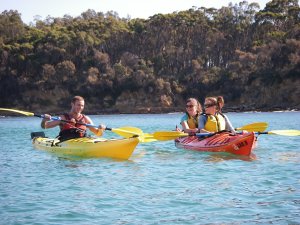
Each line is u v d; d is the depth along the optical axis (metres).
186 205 6.71
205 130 12.12
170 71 83.62
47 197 7.25
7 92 80.88
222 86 77.50
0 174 9.30
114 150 10.91
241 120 37.38
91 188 7.82
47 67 80.25
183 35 87.88
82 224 5.95
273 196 7.07
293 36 78.62
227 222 5.97
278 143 14.31
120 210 6.52
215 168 9.59
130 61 84.00
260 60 76.00
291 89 71.88
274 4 88.62
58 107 80.12
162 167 9.81
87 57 83.88
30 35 87.94
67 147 11.70
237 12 89.44
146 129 26.12
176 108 77.75
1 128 28.64
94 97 80.62
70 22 102.00
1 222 6.03
